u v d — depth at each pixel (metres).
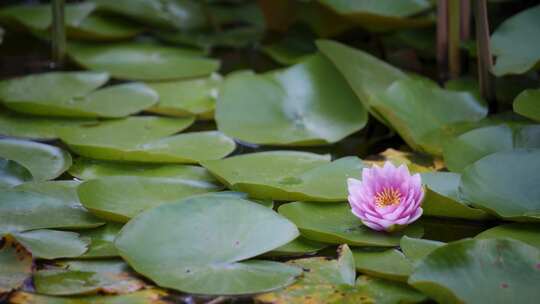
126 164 2.69
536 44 2.88
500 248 2.36
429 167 2.70
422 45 3.25
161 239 2.43
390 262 2.40
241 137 2.80
